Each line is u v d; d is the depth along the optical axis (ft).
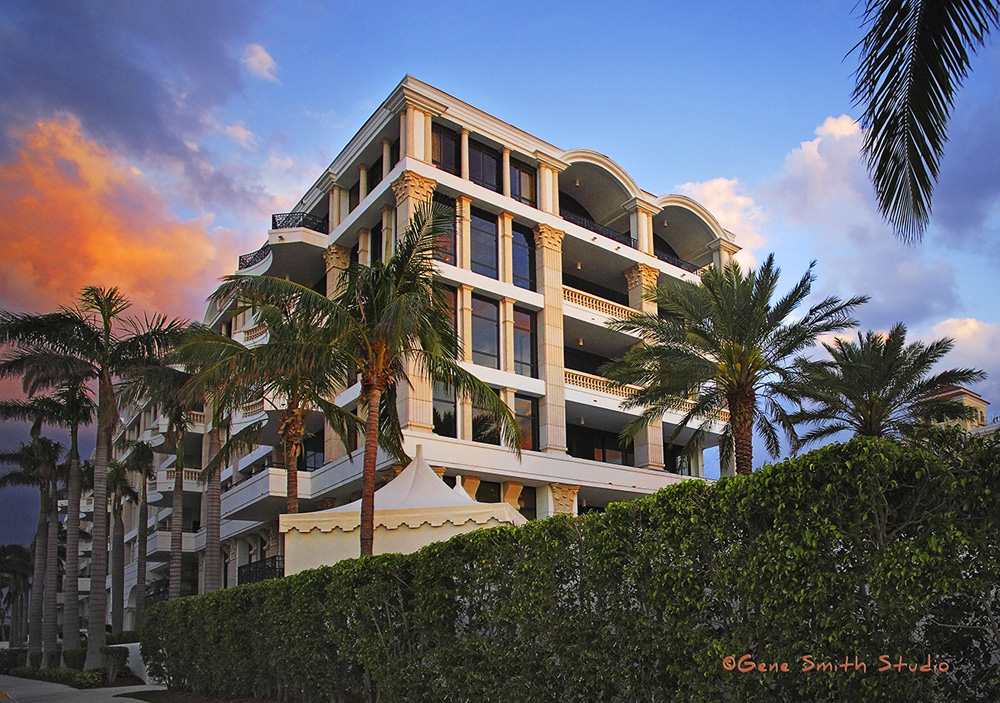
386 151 113.29
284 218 129.90
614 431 132.67
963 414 98.27
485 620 38.37
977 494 22.58
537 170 122.31
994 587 22.35
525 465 103.81
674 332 88.17
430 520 64.90
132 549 223.10
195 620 68.54
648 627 30.37
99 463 97.96
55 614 116.06
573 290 120.37
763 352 84.64
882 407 96.48
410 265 63.93
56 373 92.22
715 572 28.37
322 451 128.57
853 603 24.31
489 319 110.22
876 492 24.20
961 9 26.17
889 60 26.76
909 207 26.32
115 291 97.35
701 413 97.71
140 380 94.94
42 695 79.20
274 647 54.49
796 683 25.61
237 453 152.25
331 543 67.46
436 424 100.94
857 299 82.12
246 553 148.05
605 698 31.94
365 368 63.82
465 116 113.09
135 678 91.30
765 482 27.04
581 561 34.01
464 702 38.17
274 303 67.87
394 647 43.34
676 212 145.79
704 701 27.86
